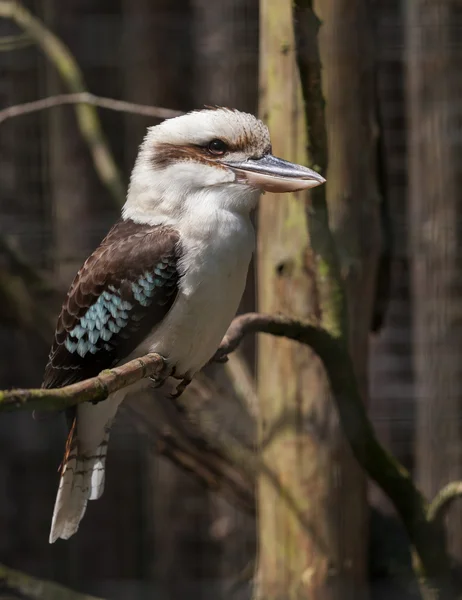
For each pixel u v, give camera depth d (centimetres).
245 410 945
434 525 751
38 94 1333
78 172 1349
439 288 1159
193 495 1368
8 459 1373
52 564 1370
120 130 1386
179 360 657
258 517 856
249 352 1257
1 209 1328
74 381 671
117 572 1380
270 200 774
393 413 1348
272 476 825
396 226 1152
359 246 802
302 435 814
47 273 1191
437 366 1167
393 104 1327
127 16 1373
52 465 1382
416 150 1160
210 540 1361
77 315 664
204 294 634
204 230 636
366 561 836
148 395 930
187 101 1366
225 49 1247
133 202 670
